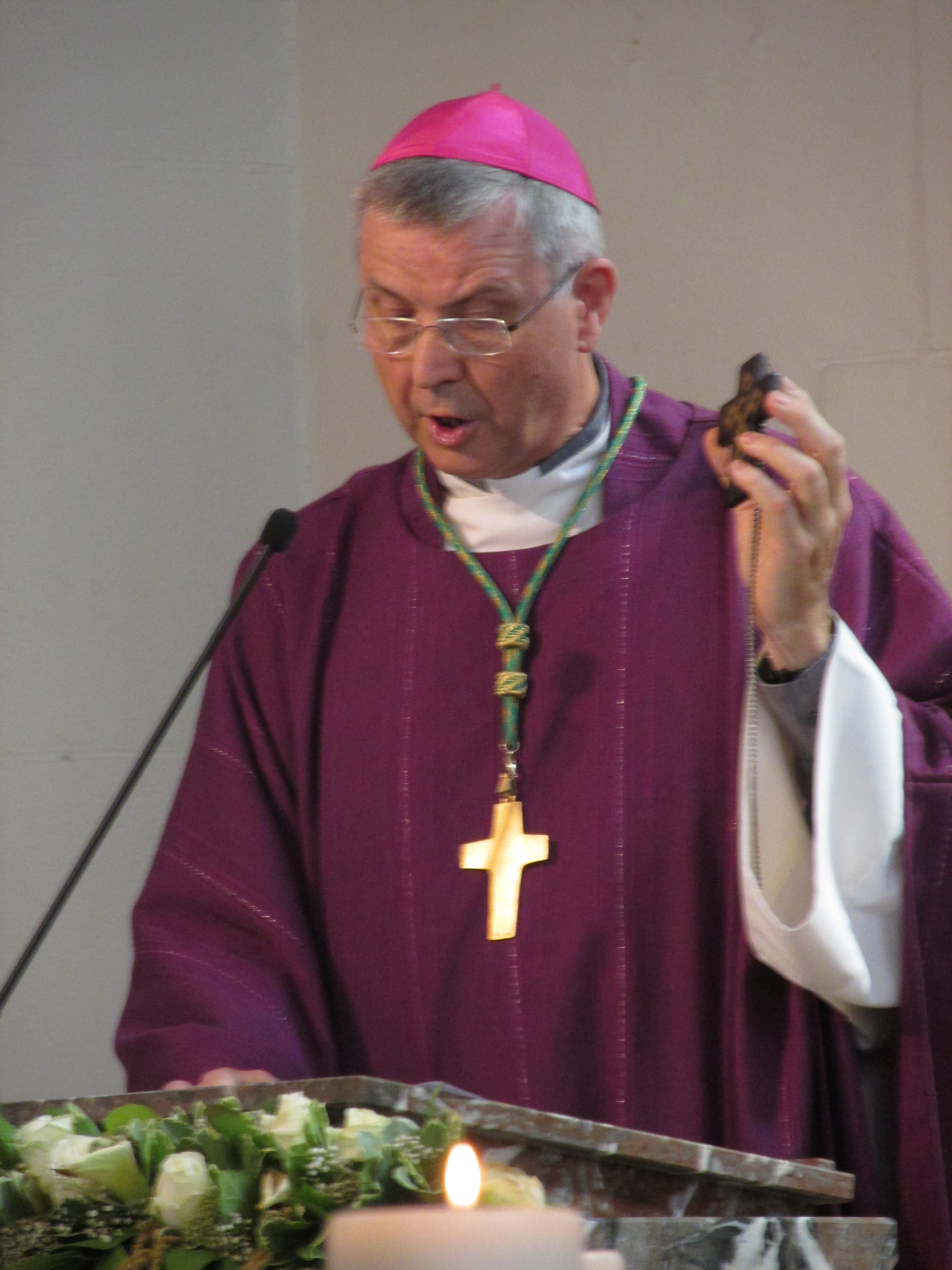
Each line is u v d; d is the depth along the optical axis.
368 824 9.35
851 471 9.77
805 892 8.45
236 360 15.27
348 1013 9.30
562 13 14.71
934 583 9.30
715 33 14.24
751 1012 8.46
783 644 8.41
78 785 14.68
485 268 8.62
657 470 9.71
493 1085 8.79
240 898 9.45
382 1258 3.50
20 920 14.48
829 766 8.30
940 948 8.37
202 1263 5.16
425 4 15.17
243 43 15.51
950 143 13.52
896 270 13.61
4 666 14.67
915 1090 8.24
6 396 14.89
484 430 9.00
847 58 13.87
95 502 14.95
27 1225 5.30
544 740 9.12
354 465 15.19
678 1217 5.53
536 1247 3.51
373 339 8.95
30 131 15.12
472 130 8.95
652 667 9.12
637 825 8.87
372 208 8.84
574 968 8.75
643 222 14.34
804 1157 8.29
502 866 8.95
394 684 9.53
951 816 8.43
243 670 10.04
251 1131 5.34
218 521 15.11
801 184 13.94
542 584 9.47
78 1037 14.43
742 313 14.02
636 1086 8.59
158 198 15.29
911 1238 8.27
